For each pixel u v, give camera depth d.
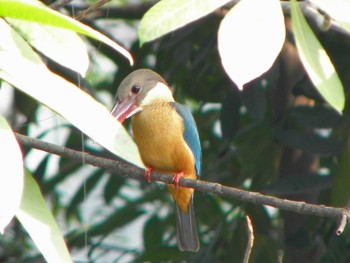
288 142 9.80
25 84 3.87
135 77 8.18
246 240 10.31
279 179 9.73
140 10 10.69
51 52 4.30
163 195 11.87
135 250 11.49
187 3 4.29
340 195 7.91
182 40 10.36
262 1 4.00
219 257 10.77
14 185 3.46
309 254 10.54
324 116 9.83
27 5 3.77
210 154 11.27
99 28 10.59
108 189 11.73
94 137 3.85
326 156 10.68
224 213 11.16
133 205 11.78
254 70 3.83
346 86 9.82
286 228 10.94
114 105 8.14
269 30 3.92
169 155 8.05
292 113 10.02
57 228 3.89
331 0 4.32
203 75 10.68
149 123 8.01
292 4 4.34
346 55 9.84
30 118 10.42
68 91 3.92
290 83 10.72
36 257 11.41
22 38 4.19
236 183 10.99
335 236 9.38
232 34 3.90
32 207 3.90
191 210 8.64
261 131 11.06
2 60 3.94
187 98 12.07
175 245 10.75
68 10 10.05
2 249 11.82
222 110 10.03
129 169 6.68
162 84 8.26
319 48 4.29
